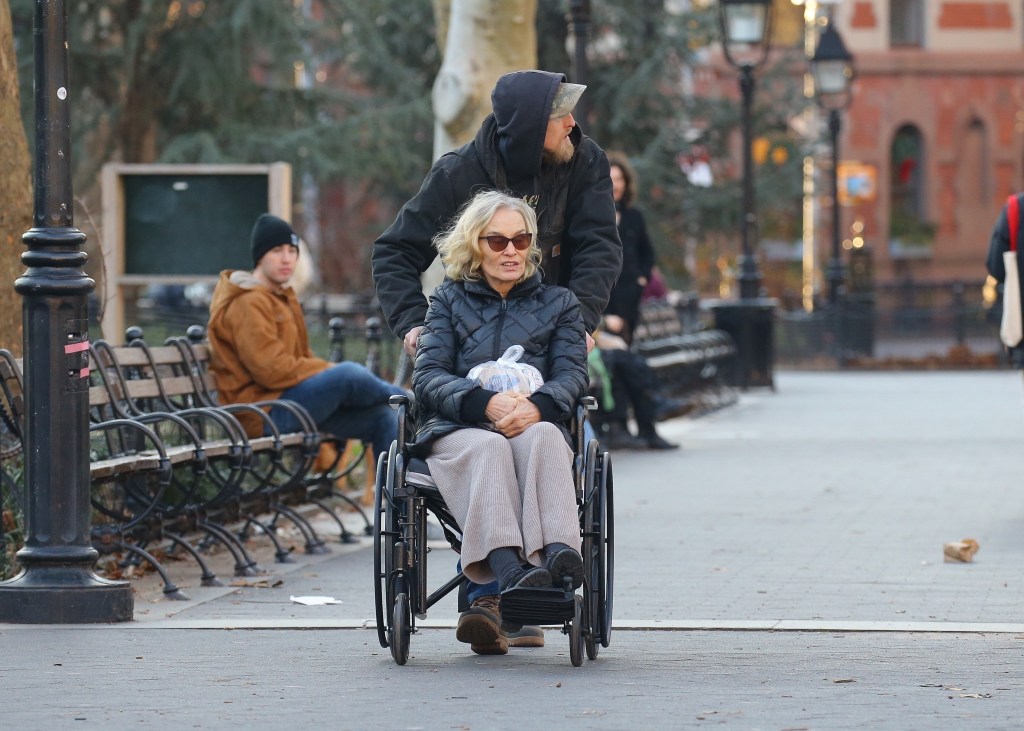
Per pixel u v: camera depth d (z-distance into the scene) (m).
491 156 19.72
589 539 18.05
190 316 60.94
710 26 101.25
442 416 18.45
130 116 84.19
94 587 21.62
